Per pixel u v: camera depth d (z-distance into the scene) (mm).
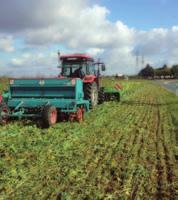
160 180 8547
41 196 7348
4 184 7902
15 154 10102
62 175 8531
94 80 18859
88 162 9695
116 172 8898
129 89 45125
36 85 15570
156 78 151375
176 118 18203
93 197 7355
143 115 19484
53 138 12258
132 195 7637
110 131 14133
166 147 11805
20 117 14953
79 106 16031
